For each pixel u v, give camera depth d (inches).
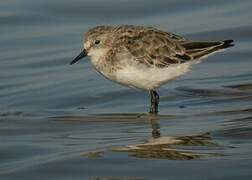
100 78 738.2
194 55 644.1
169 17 885.8
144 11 901.2
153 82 647.8
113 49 651.5
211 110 638.5
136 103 673.0
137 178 490.9
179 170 500.4
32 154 544.7
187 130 586.6
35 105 671.8
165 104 665.6
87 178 495.2
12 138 583.5
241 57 778.2
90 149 550.0
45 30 863.1
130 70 644.1
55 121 625.9
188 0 923.4
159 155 531.2
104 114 642.8
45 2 925.2
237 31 838.5
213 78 725.9
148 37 649.6
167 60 642.2
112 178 493.0
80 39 832.9
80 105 671.8
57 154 541.0
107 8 910.4
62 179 495.8
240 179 480.4
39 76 748.6
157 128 597.6
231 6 908.6
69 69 766.5
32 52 808.9
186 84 714.2
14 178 499.8
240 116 614.9
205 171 495.8
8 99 689.0
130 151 542.6
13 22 882.1
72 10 906.7
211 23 863.1
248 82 709.9
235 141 553.3
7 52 811.4
